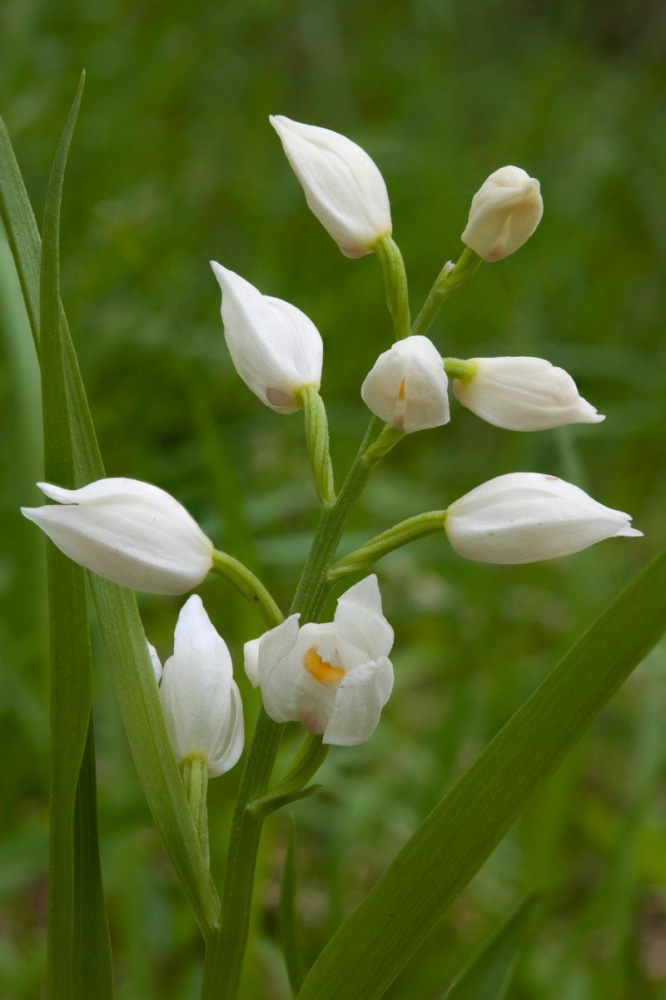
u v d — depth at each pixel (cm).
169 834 34
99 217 65
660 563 33
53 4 85
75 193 70
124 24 91
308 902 45
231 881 34
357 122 109
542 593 59
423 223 84
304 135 35
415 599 56
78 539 33
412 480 70
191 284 70
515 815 33
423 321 35
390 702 53
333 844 43
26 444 44
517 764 33
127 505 33
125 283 67
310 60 111
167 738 34
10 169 34
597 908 41
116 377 59
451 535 34
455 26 135
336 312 70
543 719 33
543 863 42
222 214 83
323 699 33
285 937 36
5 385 53
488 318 84
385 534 34
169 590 34
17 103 73
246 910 34
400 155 93
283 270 78
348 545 50
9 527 49
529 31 149
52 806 34
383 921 34
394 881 34
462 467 72
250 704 42
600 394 83
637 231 112
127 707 34
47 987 35
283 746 45
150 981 40
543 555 34
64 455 34
